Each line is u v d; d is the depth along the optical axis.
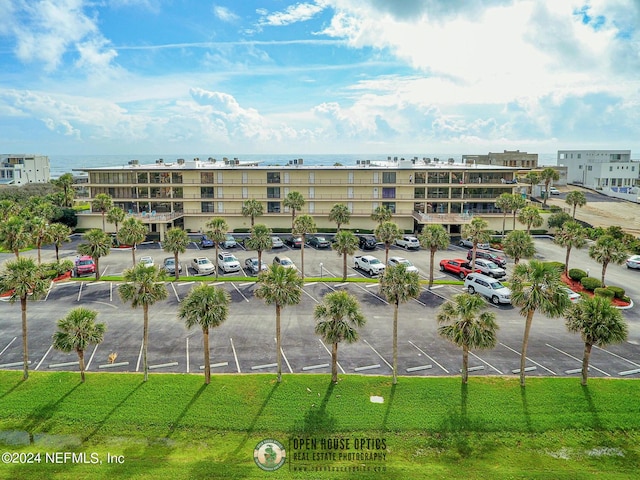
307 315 37.16
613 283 46.88
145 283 26.48
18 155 128.25
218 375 27.61
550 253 60.59
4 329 34.31
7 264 27.61
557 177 88.62
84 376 27.17
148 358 29.81
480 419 24.03
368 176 74.44
